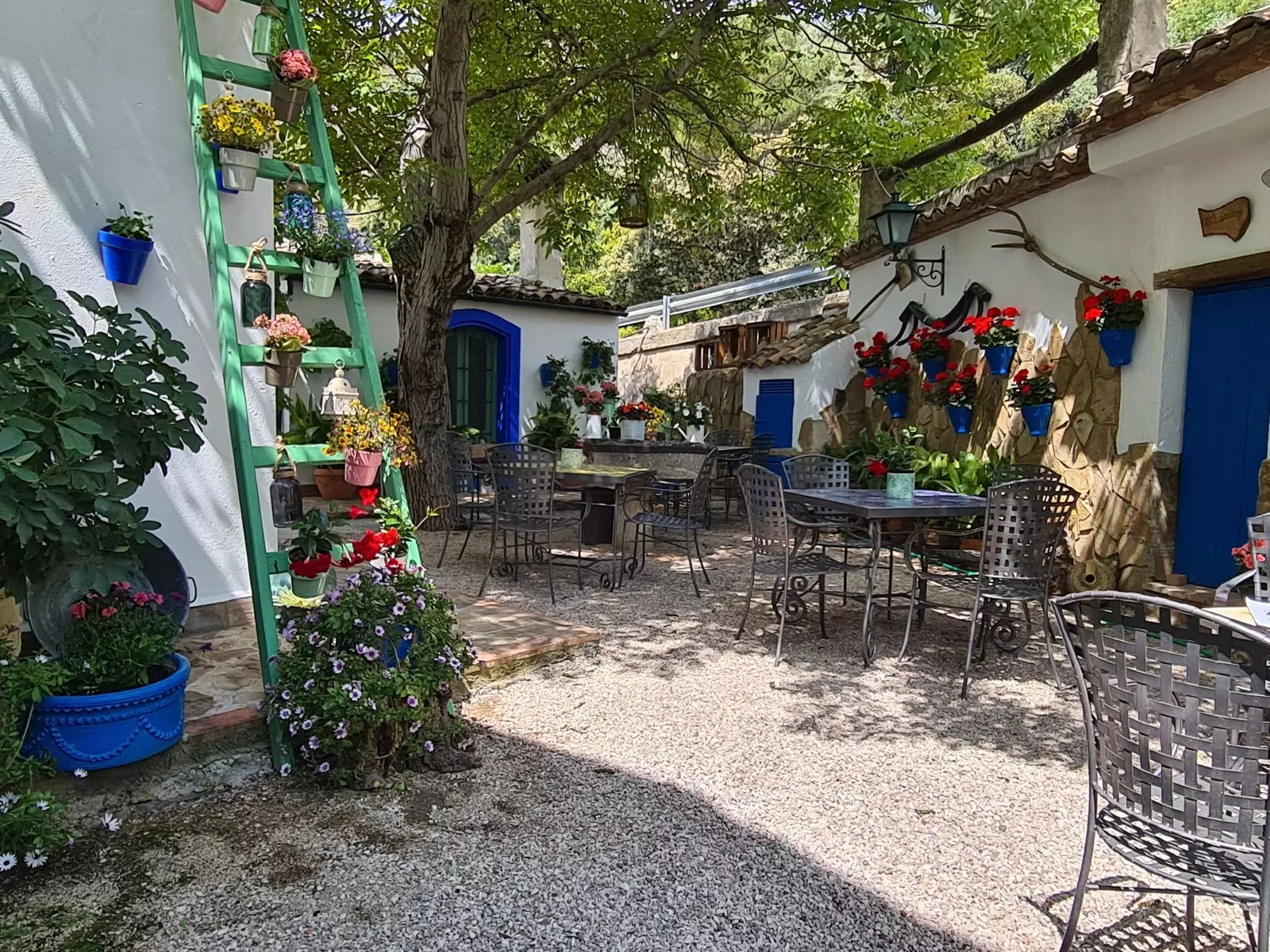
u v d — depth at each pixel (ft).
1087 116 16.10
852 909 7.24
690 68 24.03
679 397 39.32
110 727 7.81
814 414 30.58
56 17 10.87
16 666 7.39
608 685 12.75
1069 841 8.47
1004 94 48.98
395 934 6.66
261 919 6.77
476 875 7.50
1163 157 15.44
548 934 6.73
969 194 21.26
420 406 24.76
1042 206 19.54
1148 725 5.84
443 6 19.02
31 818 7.11
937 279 24.12
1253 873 5.61
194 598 12.44
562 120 27.48
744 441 31.55
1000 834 8.59
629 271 60.08
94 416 8.08
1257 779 5.37
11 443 6.87
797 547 16.30
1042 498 12.73
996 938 6.91
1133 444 16.75
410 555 10.48
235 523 13.08
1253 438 14.84
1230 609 8.67
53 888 7.11
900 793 9.43
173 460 12.32
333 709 8.61
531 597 18.08
